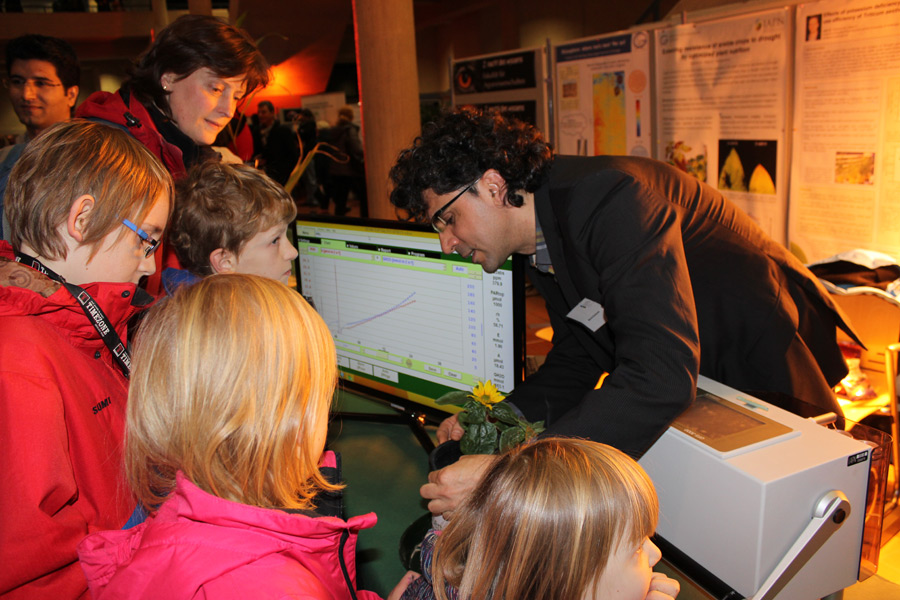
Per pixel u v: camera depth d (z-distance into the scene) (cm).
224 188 120
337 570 70
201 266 124
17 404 79
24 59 214
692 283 125
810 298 137
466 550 73
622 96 339
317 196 765
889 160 235
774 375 125
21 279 85
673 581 77
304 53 1022
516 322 120
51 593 81
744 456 84
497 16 1147
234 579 59
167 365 67
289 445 69
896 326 203
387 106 338
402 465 130
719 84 290
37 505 78
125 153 91
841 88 245
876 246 245
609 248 102
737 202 294
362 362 152
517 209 115
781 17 260
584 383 130
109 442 93
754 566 81
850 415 188
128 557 69
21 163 88
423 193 115
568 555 65
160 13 1066
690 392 91
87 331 90
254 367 66
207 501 63
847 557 88
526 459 71
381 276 140
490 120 112
